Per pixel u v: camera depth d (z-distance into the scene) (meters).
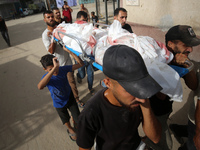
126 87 0.65
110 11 11.76
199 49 3.31
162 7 4.04
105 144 0.96
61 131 2.38
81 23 2.11
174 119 2.26
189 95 2.68
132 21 5.29
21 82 3.93
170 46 1.17
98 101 0.82
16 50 6.63
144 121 0.89
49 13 2.39
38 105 2.99
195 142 1.08
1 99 3.35
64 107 1.92
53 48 2.36
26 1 28.39
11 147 2.21
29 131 2.44
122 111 0.80
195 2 3.31
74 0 20.47
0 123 2.69
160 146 1.43
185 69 1.00
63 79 1.82
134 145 1.07
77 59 1.80
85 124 0.82
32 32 10.04
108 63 0.66
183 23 3.69
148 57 0.98
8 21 19.94
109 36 1.36
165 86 0.90
